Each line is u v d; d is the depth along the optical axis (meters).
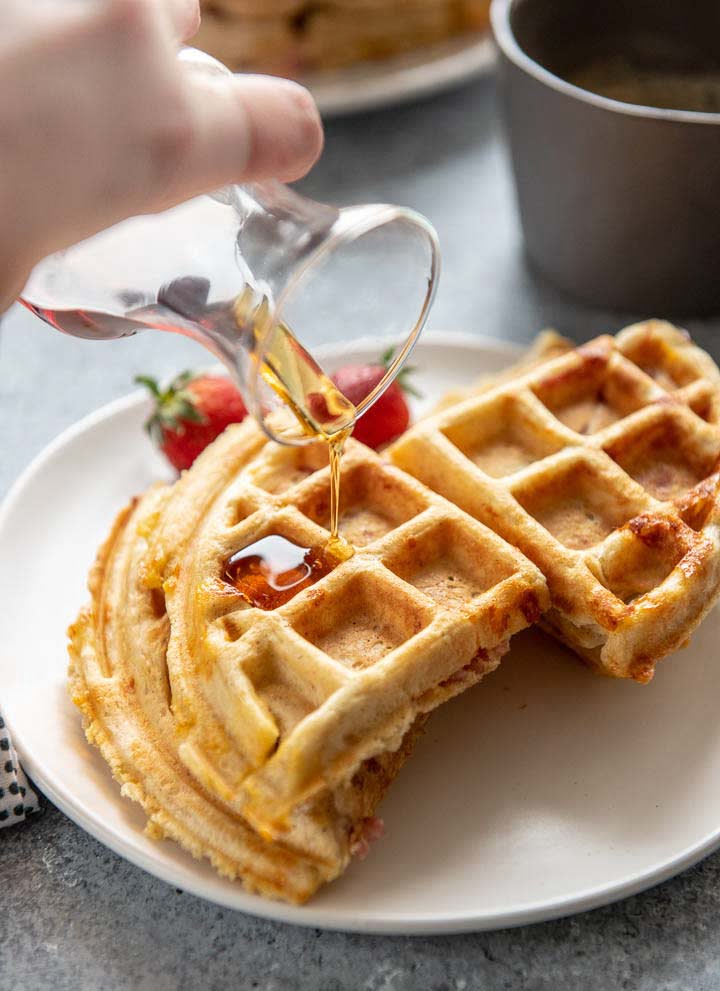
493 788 0.42
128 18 0.34
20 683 0.44
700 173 0.53
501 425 0.47
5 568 0.47
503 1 0.57
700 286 0.57
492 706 0.44
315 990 0.39
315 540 0.43
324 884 0.39
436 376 0.54
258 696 0.40
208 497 0.45
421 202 0.65
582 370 0.48
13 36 0.33
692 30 0.60
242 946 0.40
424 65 0.67
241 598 0.42
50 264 0.39
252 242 0.37
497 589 0.42
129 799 0.41
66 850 0.42
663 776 0.42
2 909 0.40
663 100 0.61
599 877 0.40
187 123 0.35
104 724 0.42
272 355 0.39
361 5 0.65
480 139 0.69
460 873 0.40
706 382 0.48
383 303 0.60
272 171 0.37
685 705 0.44
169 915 0.40
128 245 0.39
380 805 0.42
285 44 0.65
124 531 0.47
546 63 0.60
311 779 0.39
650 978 0.39
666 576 0.43
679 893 0.41
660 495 0.45
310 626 0.41
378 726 0.40
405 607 0.41
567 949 0.40
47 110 0.33
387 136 0.69
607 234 0.56
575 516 0.45
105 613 0.45
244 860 0.39
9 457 0.54
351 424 0.42
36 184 0.34
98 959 0.39
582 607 0.42
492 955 0.40
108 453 0.51
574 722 0.44
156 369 0.58
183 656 0.42
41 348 0.58
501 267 0.62
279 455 0.46
